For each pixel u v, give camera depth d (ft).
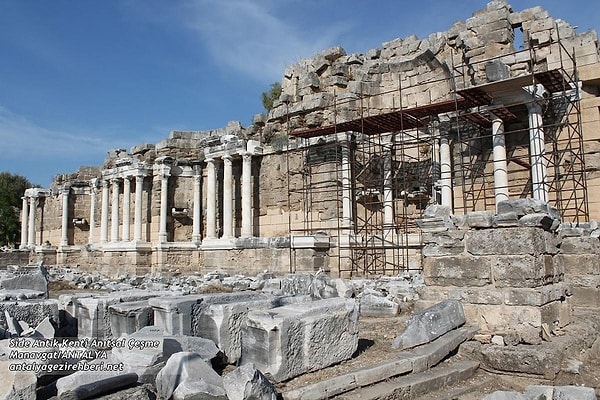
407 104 85.71
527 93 64.08
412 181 83.25
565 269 46.68
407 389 25.84
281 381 24.81
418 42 86.79
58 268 124.47
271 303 32.71
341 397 24.08
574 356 31.89
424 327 31.71
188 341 27.27
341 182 81.35
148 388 22.45
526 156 68.59
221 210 104.42
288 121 87.86
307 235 79.15
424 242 37.60
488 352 30.58
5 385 19.48
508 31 73.41
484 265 34.78
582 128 65.26
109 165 130.21
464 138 74.79
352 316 29.22
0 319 31.30
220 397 21.58
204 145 104.42
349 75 91.15
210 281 77.97
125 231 114.42
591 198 63.87
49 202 150.92
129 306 33.04
